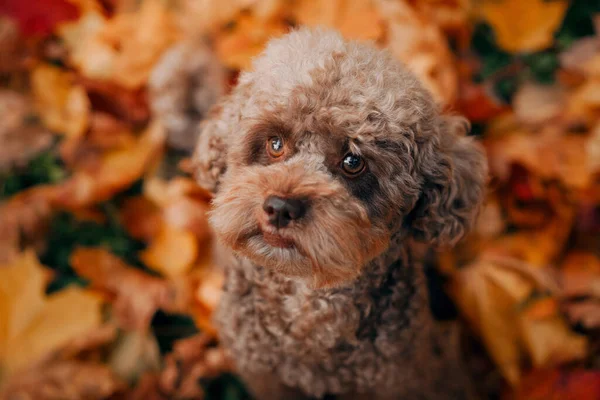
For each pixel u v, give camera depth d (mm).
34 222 582
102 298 554
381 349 473
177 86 593
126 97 607
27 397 511
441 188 440
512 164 585
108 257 567
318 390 498
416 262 488
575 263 592
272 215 397
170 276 567
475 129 611
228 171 449
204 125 490
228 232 417
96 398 523
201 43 604
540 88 633
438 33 596
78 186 586
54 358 525
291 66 414
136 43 616
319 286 418
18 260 544
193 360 553
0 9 616
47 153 625
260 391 551
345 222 400
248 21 593
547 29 620
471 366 593
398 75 422
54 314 525
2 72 643
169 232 573
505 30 626
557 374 548
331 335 463
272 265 416
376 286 458
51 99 618
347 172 415
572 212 594
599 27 620
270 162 428
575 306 568
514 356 561
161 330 577
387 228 427
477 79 657
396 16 584
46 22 624
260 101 415
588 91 602
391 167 412
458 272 581
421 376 516
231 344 502
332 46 428
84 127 602
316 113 398
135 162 596
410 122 412
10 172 614
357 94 400
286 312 462
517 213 598
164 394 545
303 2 585
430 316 527
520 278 574
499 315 567
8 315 521
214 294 554
